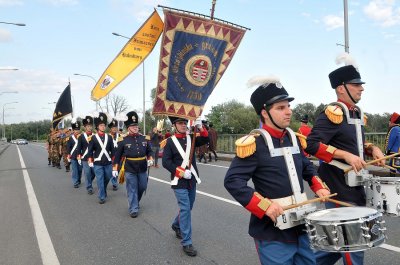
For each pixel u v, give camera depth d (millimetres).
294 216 2822
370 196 3520
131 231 6664
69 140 13156
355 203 3592
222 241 5898
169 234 6434
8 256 5527
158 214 7863
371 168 11227
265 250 2914
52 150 18859
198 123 5961
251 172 2928
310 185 3256
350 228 2586
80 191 11094
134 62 7863
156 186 11430
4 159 26953
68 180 13641
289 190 2906
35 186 12203
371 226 2646
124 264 5133
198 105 5809
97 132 9453
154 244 5918
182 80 5727
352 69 3705
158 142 17094
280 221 2807
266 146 2938
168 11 5543
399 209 3268
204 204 8469
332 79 3844
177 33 5629
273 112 2945
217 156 20453
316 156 3609
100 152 9250
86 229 6859
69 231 6754
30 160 25094
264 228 2920
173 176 5652
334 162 3654
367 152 3979
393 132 7602
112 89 8211
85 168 10555
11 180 13969
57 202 9398
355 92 3709
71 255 5527
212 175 13406
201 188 10594
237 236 6113
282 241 2855
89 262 5234
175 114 5734
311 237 2744
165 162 5695
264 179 2920
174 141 5797
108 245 5930
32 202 9414
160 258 5305
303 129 11867
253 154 2920
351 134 3664
